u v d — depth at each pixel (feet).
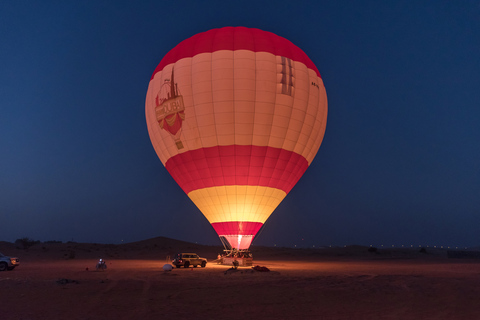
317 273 84.53
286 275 78.64
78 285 62.80
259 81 95.91
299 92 99.66
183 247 260.42
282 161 100.22
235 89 95.09
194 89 97.35
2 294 53.78
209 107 96.07
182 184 107.04
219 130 96.48
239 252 103.81
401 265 122.01
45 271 92.48
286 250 249.55
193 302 47.37
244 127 96.07
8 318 39.04
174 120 100.27
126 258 182.80
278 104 96.89
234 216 101.71
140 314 40.73
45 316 39.88
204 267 103.86
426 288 56.95
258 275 77.77
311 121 102.89
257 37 101.14
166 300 48.78
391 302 47.16
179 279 71.41
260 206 102.06
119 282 66.80
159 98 103.96
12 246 219.41
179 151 101.91
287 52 101.50
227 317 39.50
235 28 103.71
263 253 232.12
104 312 41.70
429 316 39.88
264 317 39.65
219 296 51.47
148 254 218.59
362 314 40.93
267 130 96.94
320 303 46.65
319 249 256.93
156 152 111.75
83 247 234.99
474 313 41.24
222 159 97.81
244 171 98.48
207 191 101.50
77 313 41.27
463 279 68.90
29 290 57.41
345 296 51.11
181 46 104.83
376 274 82.02
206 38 101.60
